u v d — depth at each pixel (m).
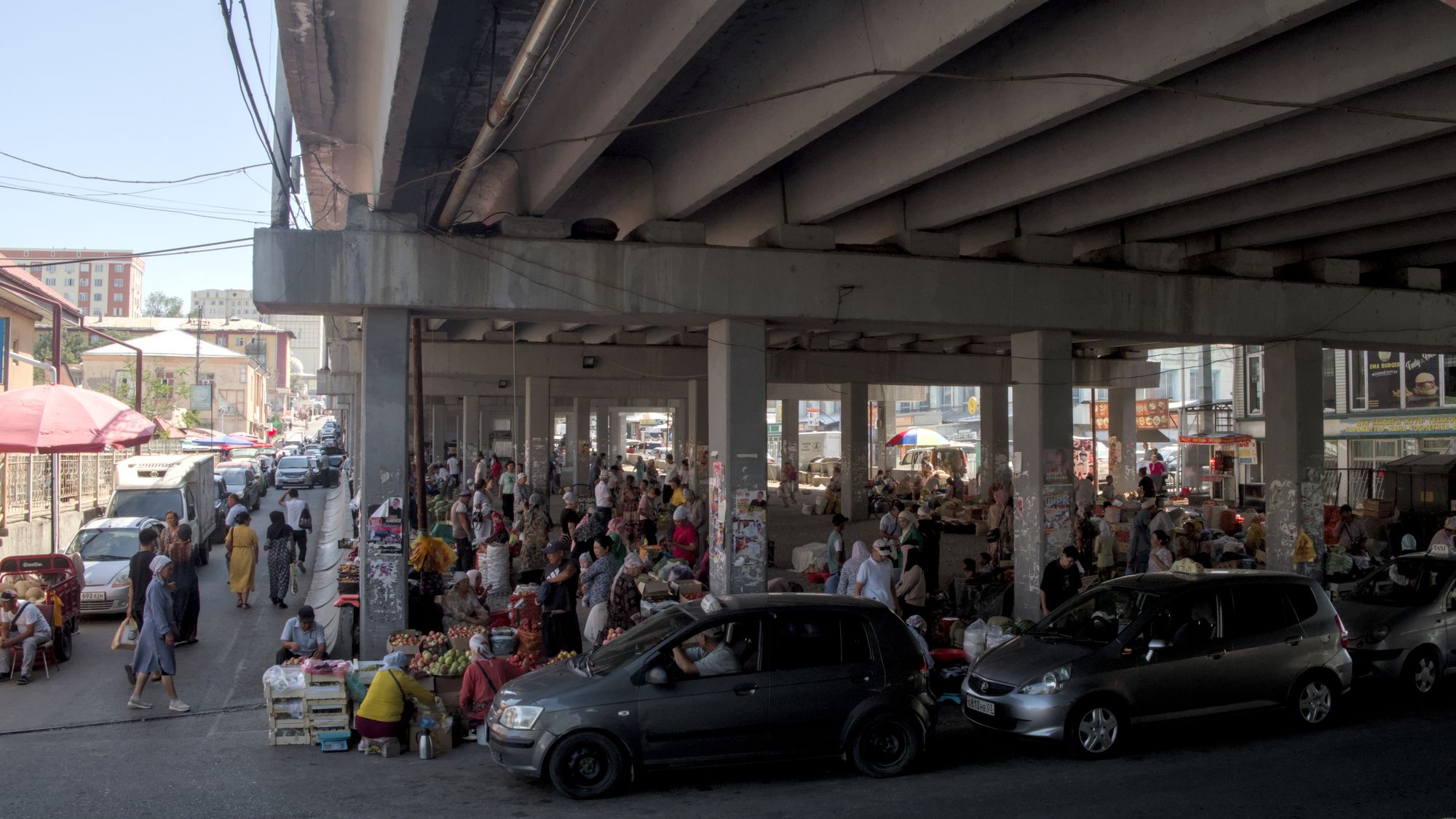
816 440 68.00
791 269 14.65
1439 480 22.19
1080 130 11.91
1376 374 32.09
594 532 16.16
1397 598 12.03
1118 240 17.23
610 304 13.92
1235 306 17.12
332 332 35.03
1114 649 9.34
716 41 10.34
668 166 14.11
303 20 9.76
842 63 9.30
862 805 7.79
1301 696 9.99
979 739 9.91
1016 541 16.48
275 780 8.52
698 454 34.59
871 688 8.62
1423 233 16.31
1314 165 11.28
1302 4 7.17
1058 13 9.43
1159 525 17.52
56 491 20.11
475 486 26.52
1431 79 9.90
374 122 11.79
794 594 9.25
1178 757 9.12
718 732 8.25
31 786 8.30
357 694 9.84
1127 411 36.03
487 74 10.81
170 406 61.00
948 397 62.44
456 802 7.96
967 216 14.30
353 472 36.19
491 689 10.02
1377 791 8.04
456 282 13.34
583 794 8.00
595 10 9.16
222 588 19.27
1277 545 18.14
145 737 9.95
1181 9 8.19
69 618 13.53
